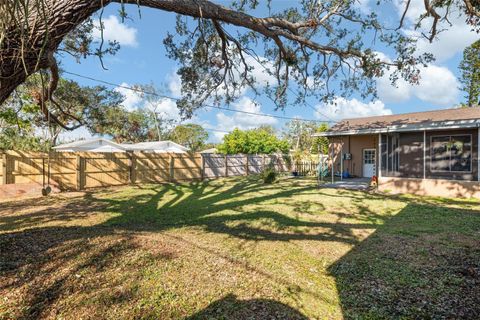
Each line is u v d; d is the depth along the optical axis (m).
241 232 5.01
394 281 3.10
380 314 2.44
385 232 5.12
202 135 41.84
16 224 5.78
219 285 2.57
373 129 12.36
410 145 11.50
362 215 6.68
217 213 6.87
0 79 2.04
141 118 31.91
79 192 10.81
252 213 6.86
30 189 9.93
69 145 16.08
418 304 2.62
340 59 6.52
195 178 16.36
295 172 18.91
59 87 8.42
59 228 3.64
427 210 7.34
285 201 8.70
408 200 9.09
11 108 9.63
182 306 2.20
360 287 2.95
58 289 2.16
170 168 15.08
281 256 3.73
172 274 2.59
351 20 5.85
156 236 3.71
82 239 3.03
